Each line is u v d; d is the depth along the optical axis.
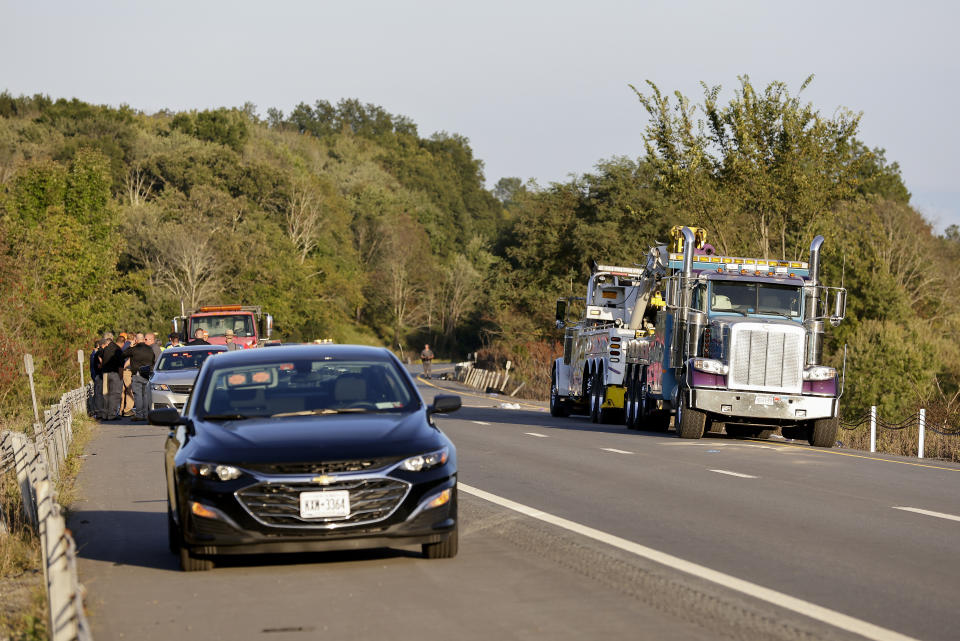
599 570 16.66
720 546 18.75
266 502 15.70
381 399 18.06
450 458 16.72
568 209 143.88
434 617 13.80
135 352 54.03
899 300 126.00
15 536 19.48
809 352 45.03
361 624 13.50
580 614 13.90
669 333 46.12
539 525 20.91
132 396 57.25
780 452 38.53
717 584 15.70
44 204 102.50
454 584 15.70
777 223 71.88
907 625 13.34
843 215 133.50
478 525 20.92
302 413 17.66
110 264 90.88
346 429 16.69
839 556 17.91
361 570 16.69
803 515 22.50
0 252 70.69
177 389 51.75
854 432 55.50
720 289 44.88
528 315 141.12
